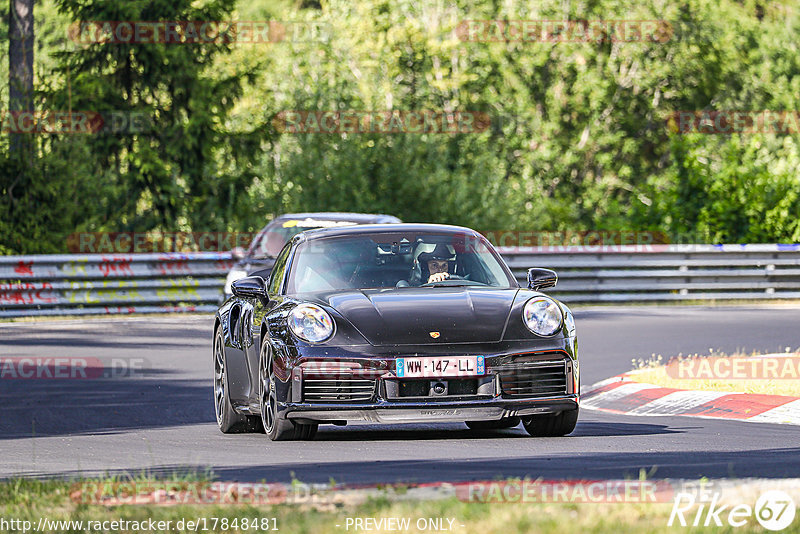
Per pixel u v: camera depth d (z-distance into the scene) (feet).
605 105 529.86
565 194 536.01
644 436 105.91
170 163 410.93
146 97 417.49
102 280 271.90
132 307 272.31
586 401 140.05
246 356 111.86
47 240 336.49
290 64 501.15
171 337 218.59
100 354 192.54
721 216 333.62
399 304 102.12
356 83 476.95
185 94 416.67
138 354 192.54
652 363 157.89
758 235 329.11
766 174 332.60
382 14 516.73
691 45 532.32
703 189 342.23
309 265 111.04
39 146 338.75
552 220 495.00
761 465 84.07
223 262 281.13
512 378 98.63
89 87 393.50
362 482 77.15
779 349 181.16
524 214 428.15
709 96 544.62
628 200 555.69
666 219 346.33
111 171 405.18
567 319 103.14
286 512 63.52
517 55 522.88
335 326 100.01
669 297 292.61
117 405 142.10
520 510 61.82
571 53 522.88
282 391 100.32
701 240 337.72
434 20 525.34
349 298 103.65
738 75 557.33
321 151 406.41
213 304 278.87
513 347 99.04
